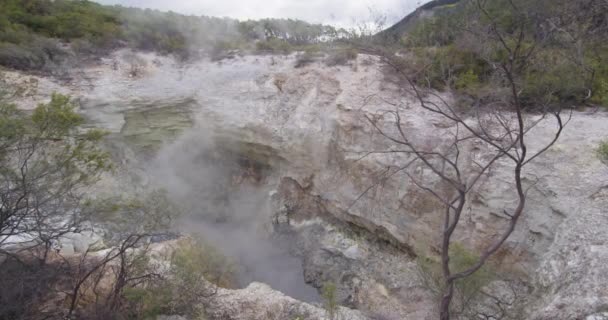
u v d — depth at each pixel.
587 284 4.73
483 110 7.18
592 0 6.00
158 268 7.23
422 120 9.20
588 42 6.58
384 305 8.26
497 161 7.49
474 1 4.32
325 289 7.73
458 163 7.99
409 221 8.79
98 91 11.75
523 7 4.35
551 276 5.63
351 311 7.50
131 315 5.86
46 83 11.28
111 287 6.13
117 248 6.55
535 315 4.97
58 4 15.25
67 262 6.44
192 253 8.98
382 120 9.61
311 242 10.84
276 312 7.01
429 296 7.68
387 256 9.38
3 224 5.29
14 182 5.20
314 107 11.51
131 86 12.30
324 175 11.02
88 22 14.31
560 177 6.78
